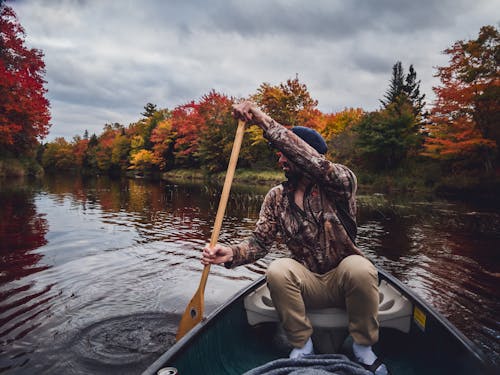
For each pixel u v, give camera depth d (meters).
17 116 15.48
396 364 1.49
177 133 36.91
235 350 1.55
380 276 2.07
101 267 3.63
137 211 8.03
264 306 1.70
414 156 19.78
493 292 3.18
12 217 6.74
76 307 2.65
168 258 4.03
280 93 25.09
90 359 1.97
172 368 1.07
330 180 1.35
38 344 2.12
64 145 69.12
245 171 25.97
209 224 6.44
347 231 1.48
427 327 1.47
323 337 1.54
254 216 7.54
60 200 10.12
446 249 4.82
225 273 3.52
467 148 13.96
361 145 20.53
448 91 13.65
